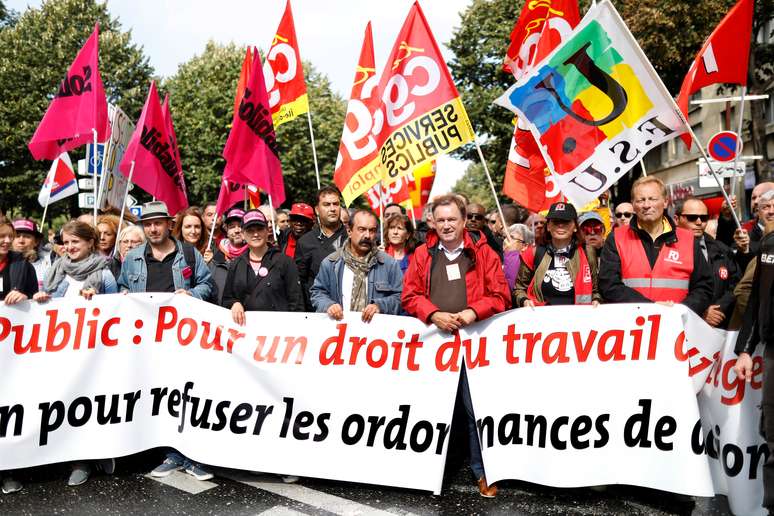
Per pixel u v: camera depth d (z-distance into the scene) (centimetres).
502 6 2481
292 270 491
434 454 424
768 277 365
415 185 1158
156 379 459
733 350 409
